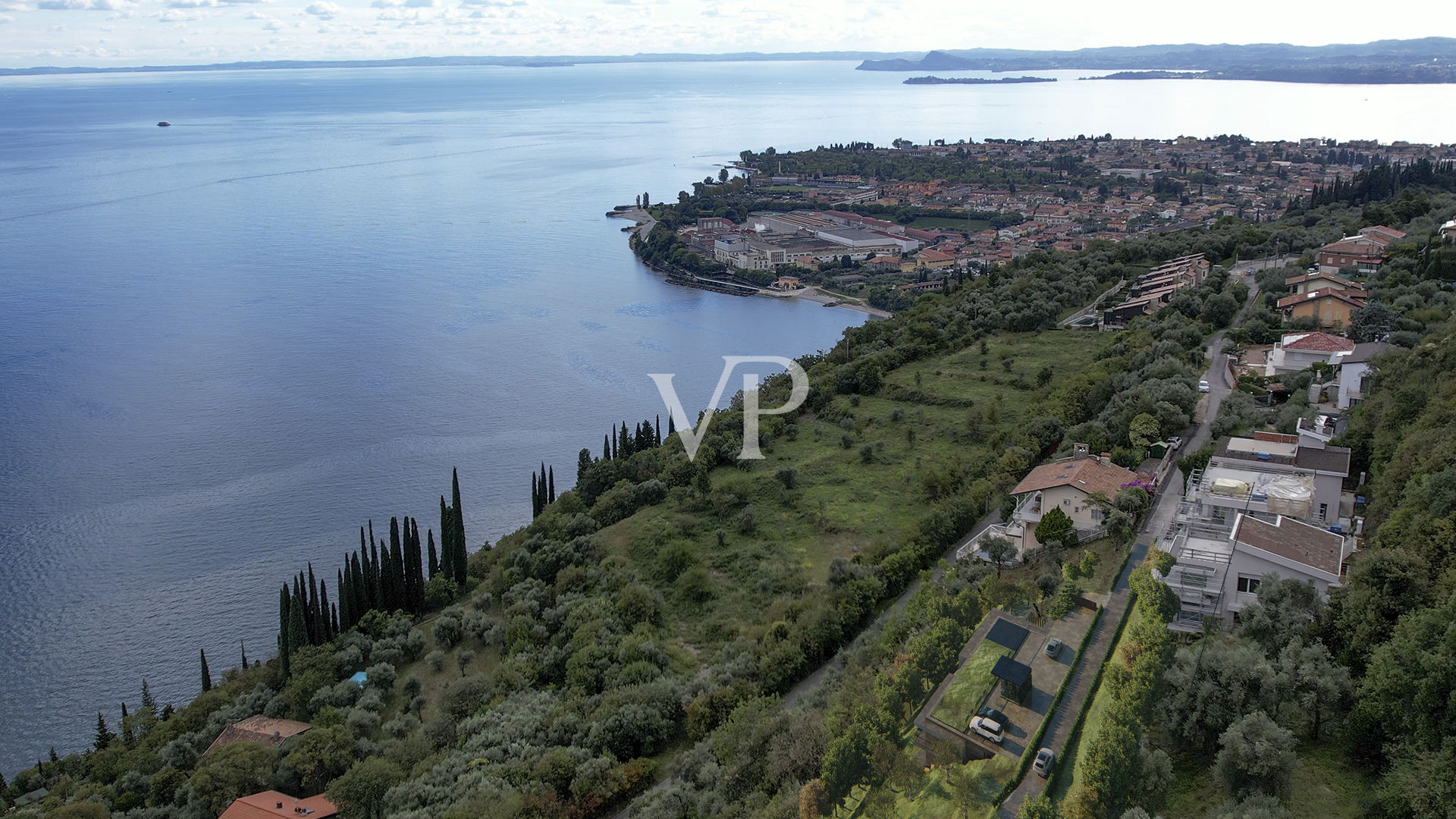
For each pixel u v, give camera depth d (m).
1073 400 140.25
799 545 123.06
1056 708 70.19
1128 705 64.31
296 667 113.25
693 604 114.12
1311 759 59.97
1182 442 119.38
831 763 67.94
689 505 136.50
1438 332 119.88
